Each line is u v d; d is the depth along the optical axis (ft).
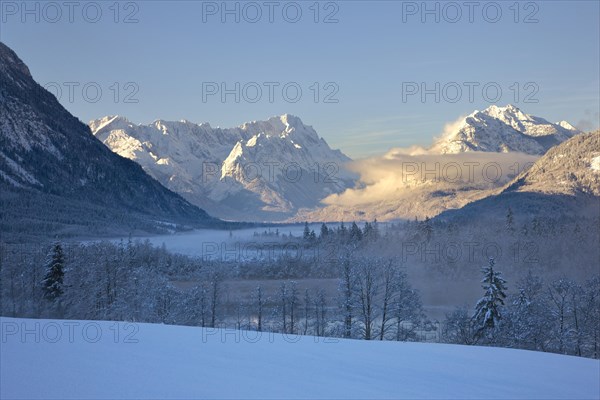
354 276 122.72
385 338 124.57
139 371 31.55
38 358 34.24
